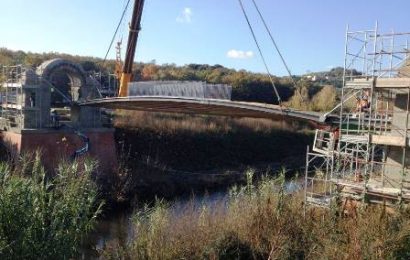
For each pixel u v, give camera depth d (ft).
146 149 141.59
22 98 111.34
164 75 240.94
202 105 71.31
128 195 105.91
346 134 64.69
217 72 238.48
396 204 56.08
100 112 123.75
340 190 65.72
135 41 111.96
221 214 66.08
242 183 134.51
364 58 62.59
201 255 54.60
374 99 66.39
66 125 117.91
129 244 60.44
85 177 54.95
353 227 53.42
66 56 247.29
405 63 65.00
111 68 225.35
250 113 70.74
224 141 168.66
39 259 44.09
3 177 48.44
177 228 59.31
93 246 72.18
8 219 43.98
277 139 190.29
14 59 217.36
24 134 106.22
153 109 102.06
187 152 151.74
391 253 46.37
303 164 169.17
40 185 50.83
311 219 60.49
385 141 59.67
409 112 63.36
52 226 46.11
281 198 63.46
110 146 120.26
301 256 54.60
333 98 144.46
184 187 122.31
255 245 57.62
